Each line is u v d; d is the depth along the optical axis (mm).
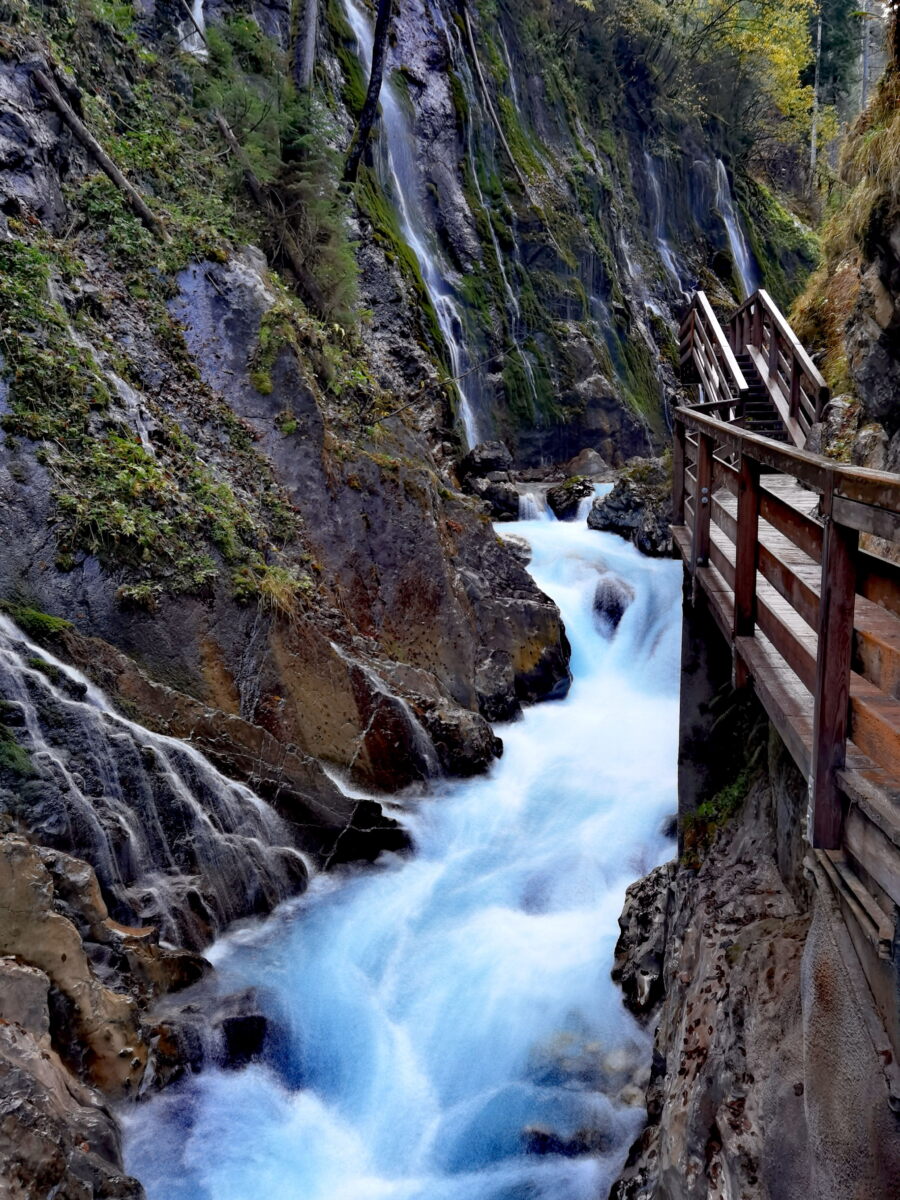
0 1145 3439
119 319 8414
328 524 8781
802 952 3395
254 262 10312
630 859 7043
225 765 6520
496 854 7184
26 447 6617
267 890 6223
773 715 3352
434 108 18688
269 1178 4355
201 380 8742
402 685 8234
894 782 2498
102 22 10969
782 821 4410
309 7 13867
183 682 6688
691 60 29250
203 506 7492
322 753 7277
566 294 19781
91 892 4910
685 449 6750
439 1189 4371
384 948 5996
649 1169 3881
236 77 12547
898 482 2100
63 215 8680
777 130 33844
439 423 14227
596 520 13984
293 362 9109
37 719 5516
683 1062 3594
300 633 7414
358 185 14984
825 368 11812
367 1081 4980
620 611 11805
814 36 35469
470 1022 5387
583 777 8383
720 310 26297
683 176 28328
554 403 18344
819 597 2775
